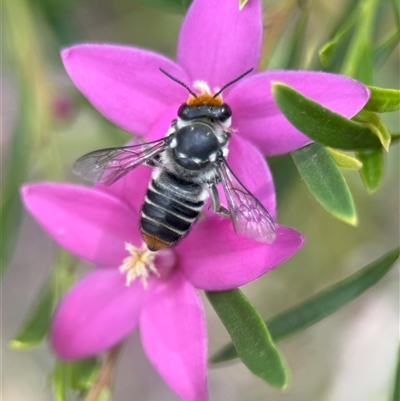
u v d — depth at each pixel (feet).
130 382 0.68
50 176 0.49
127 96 0.41
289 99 0.39
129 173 0.43
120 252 0.43
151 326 0.42
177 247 0.42
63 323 0.43
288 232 0.40
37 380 0.67
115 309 0.43
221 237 0.41
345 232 0.58
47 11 0.50
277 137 0.41
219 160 0.41
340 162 0.40
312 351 0.64
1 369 0.68
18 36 0.49
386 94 0.40
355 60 0.43
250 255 0.41
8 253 0.48
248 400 0.66
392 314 0.62
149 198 0.42
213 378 0.66
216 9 0.41
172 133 0.42
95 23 0.60
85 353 0.43
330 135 0.39
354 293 0.42
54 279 0.45
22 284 0.71
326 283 0.60
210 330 0.64
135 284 0.43
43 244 0.71
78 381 0.43
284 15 0.43
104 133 0.51
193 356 0.42
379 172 0.41
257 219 0.40
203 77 0.41
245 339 0.40
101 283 0.43
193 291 0.42
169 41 0.57
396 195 0.58
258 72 0.42
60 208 0.43
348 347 0.63
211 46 0.41
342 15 0.45
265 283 0.61
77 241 0.43
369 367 0.62
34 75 0.49
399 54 0.54
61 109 0.49
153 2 0.45
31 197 0.43
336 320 0.63
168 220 0.42
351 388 0.62
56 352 0.43
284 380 0.39
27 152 0.49
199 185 0.42
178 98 0.42
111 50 0.41
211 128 0.41
